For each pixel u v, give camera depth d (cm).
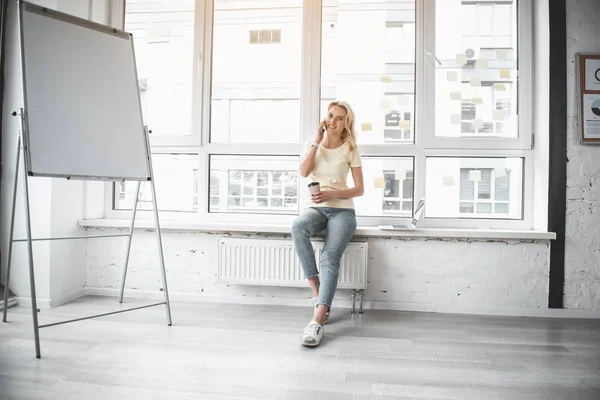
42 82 178
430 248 238
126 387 136
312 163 227
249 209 266
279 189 263
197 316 220
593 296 231
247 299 250
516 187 252
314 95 258
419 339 190
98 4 260
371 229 236
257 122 265
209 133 266
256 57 264
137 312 226
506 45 251
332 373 151
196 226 245
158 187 272
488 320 223
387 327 208
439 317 228
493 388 141
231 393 134
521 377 150
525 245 233
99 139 195
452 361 164
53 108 180
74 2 242
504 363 163
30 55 175
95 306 235
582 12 231
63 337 183
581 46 231
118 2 269
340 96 258
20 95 232
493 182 253
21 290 233
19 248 233
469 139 249
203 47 263
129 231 258
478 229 246
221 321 212
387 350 175
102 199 272
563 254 231
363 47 257
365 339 189
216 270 252
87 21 200
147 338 184
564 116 231
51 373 146
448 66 252
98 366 153
